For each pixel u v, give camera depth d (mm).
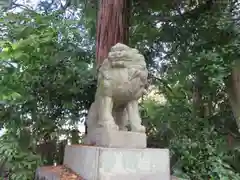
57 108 4293
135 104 2625
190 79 5121
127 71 2572
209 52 4105
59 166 3227
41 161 3834
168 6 5305
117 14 3713
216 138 4562
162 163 2396
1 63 3016
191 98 5738
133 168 2232
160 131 4867
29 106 3908
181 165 3986
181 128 4727
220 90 5074
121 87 2518
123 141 2348
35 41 3012
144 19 5273
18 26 3291
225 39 4438
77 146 2732
